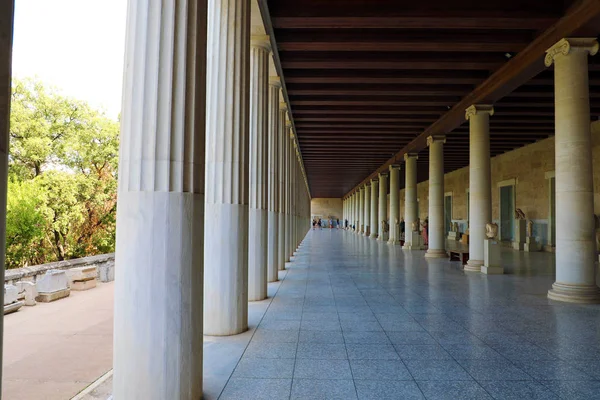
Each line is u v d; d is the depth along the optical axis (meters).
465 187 42.59
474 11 12.09
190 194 5.23
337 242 40.62
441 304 11.06
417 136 28.89
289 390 5.57
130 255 5.00
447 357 6.87
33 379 7.19
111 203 33.91
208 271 8.27
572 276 11.56
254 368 6.37
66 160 31.08
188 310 5.16
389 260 22.91
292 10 12.22
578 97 11.87
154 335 4.95
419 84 19.00
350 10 12.25
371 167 48.34
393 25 12.75
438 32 13.77
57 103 30.69
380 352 7.12
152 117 5.07
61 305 14.50
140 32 5.15
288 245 22.30
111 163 33.31
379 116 23.91
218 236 8.34
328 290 13.27
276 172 15.23
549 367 6.41
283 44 14.06
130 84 5.14
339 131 27.80
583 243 11.51
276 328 8.68
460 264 20.84
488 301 11.45
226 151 8.50
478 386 5.70
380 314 9.90
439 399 5.31
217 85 8.59
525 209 30.48
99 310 13.59
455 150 32.59
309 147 34.62
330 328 8.66
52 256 30.16
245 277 8.57
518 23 12.41
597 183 23.02
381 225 44.19
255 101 11.94
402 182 57.88
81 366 7.90
